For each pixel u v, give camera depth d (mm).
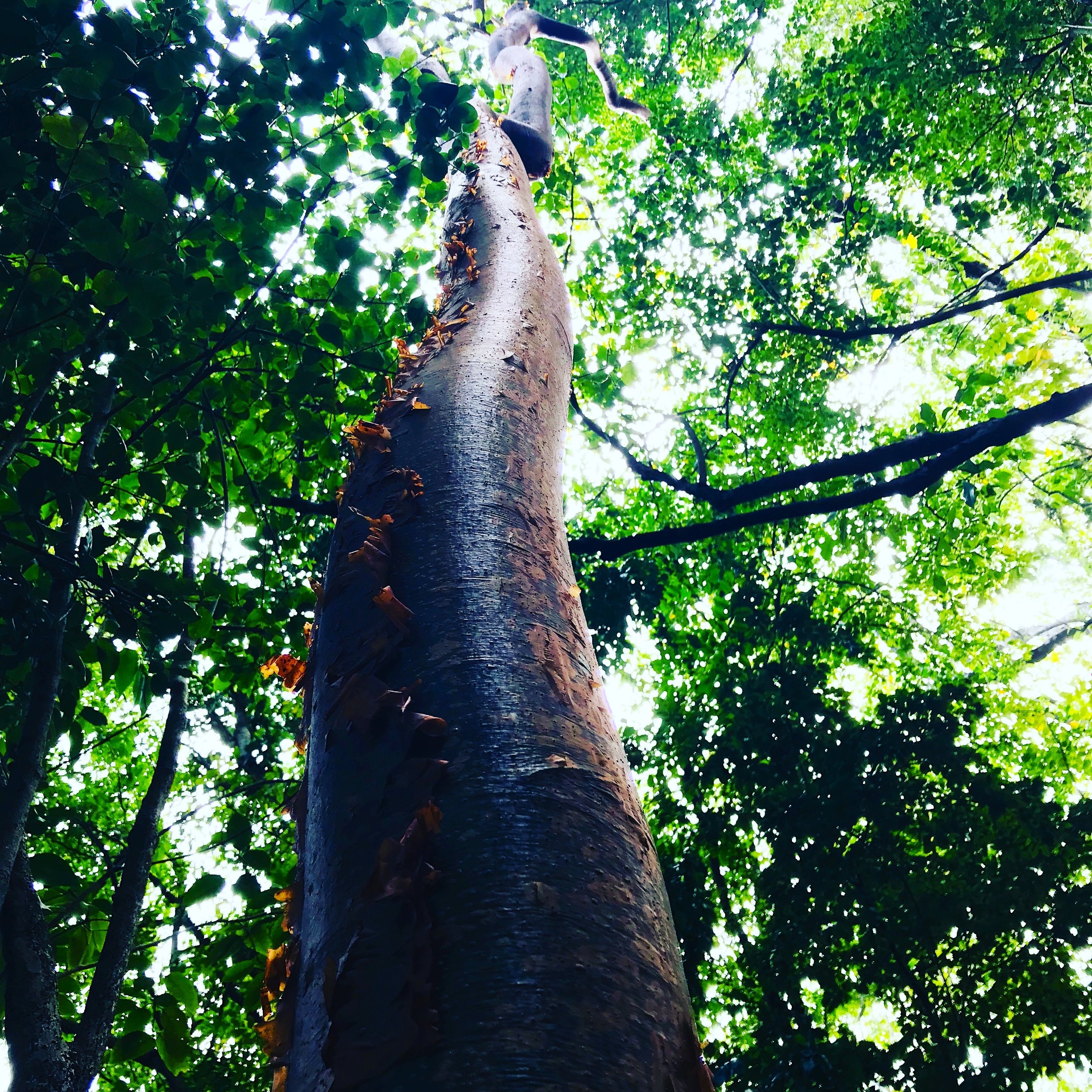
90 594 3729
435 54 6281
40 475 3408
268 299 4395
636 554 9750
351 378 4441
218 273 3785
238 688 4781
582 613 1685
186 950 3674
